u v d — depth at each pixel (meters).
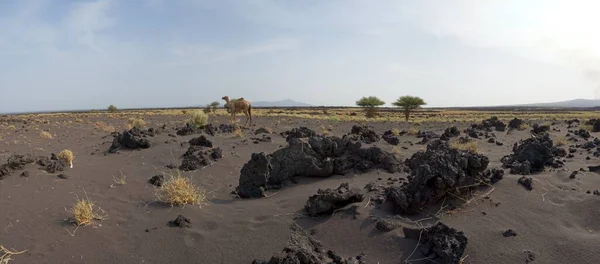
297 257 4.71
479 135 16.77
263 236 5.67
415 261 4.97
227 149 12.89
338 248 5.36
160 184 8.41
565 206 6.23
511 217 5.92
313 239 5.45
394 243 5.32
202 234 5.79
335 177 8.60
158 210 6.71
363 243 5.41
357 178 8.42
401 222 5.80
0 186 7.82
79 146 14.56
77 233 5.77
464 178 6.42
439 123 31.36
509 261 4.96
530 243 5.28
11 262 4.92
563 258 4.97
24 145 14.89
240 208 6.92
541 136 10.00
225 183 8.95
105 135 18.98
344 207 6.34
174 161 10.95
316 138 9.03
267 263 4.79
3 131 20.42
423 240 5.25
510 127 19.61
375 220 5.83
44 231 5.79
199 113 20.33
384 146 13.69
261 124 26.73
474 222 5.82
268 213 6.51
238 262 5.05
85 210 6.21
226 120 31.89
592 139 14.38
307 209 6.39
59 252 5.23
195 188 8.32
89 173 9.37
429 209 6.18
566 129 18.75
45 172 9.02
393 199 6.18
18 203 6.89
